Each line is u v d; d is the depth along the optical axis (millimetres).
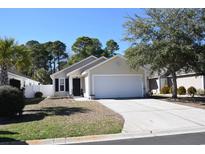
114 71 28547
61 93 34938
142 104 21781
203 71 23906
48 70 72500
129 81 28750
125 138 11086
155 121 14609
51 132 11680
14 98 16219
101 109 19234
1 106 15969
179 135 11383
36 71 64250
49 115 16703
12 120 15352
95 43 68688
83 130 12086
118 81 28578
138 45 24688
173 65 23797
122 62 28734
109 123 13719
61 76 35906
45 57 72188
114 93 28406
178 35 22688
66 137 11008
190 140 10234
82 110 18734
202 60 22531
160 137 11086
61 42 73812
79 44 68750
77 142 10531
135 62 24906
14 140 10586
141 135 11625
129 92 28688
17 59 23984
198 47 23125
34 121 14586
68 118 15305
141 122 14352
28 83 40281
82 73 30938
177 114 16688
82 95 32781
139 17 24984
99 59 33531
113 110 18750
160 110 18438
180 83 35656
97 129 12305
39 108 20547
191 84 33531
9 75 28250
